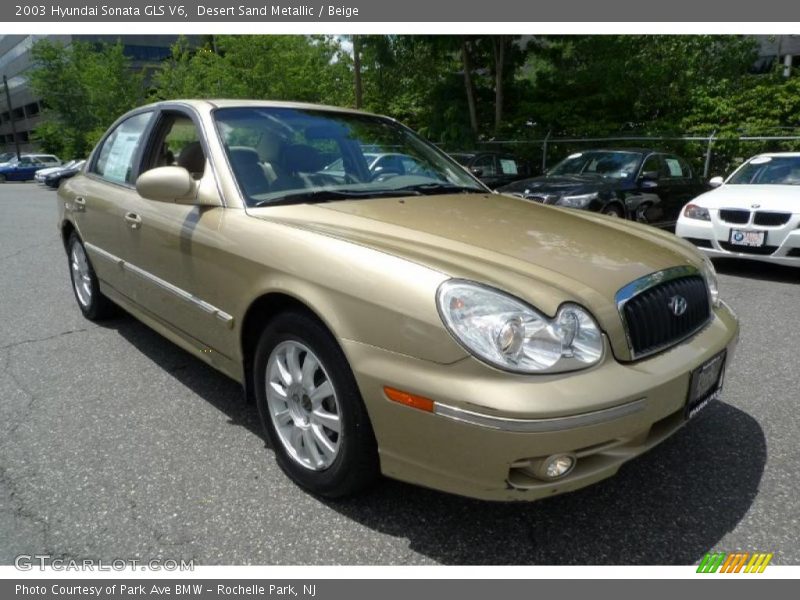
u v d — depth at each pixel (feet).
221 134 10.16
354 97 82.84
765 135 46.70
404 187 10.85
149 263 11.23
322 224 8.50
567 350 6.56
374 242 7.70
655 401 6.95
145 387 11.89
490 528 7.76
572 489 6.74
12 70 225.97
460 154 39.73
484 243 7.95
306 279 7.70
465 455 6.46
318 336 7.61
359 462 7.50
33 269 23.08
